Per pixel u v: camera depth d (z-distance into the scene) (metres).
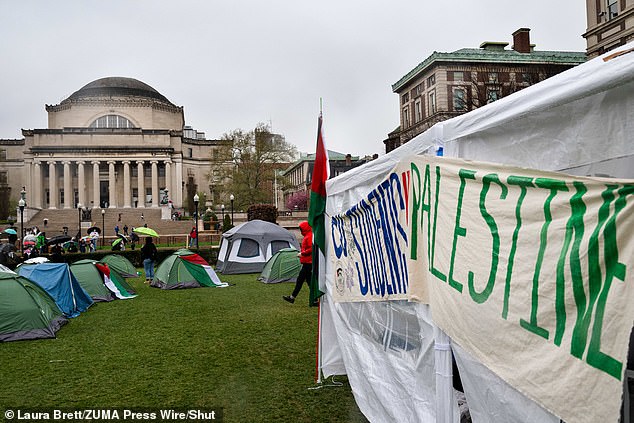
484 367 2.55
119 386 5.66
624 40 27.09
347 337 4.96
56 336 8.45
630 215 1.67
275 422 4.53
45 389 5.58
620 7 27.39
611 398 1.69
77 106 81.75
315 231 5.60
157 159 78.88
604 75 1.83
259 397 5.20
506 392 2.38
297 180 96.81
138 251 25.47
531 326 2.11
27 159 78.12
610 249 1.73
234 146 61.50
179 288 15.01
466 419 3.19
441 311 2.86
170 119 86.00
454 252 2.71
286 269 16.38
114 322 9.71
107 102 82.31
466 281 2.59
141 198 78.56
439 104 45.84
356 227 4.48
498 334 2.33
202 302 12.12
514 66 45.56
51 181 76.94
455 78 46.34
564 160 2.21
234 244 19.69
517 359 2.20
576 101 2.11
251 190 59.91
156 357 6.91
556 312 1.98
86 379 5.95
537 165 2.37
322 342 5.68
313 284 5.63
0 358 6.99
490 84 35.28
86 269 12.80
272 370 6.18
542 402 2.04
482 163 2.50
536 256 2.10
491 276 2.38
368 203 4.08
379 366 4.12
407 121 53.00
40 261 11.95
